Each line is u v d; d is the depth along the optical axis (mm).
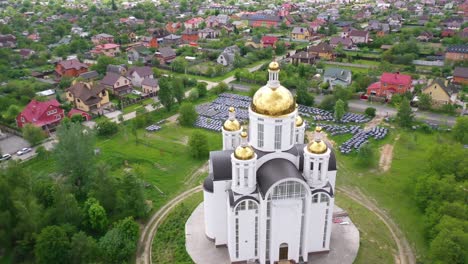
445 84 137375
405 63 178750
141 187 77375
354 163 95188
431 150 87000
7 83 155500
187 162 97375
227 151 66938
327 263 64250
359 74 158750
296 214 59875
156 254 66812
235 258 64062
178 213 76750
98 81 155750
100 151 99375
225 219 66125
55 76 169375
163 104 128500
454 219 63969
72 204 71250
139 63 178625
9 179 70562
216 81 163500
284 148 62344
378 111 126875
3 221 65125
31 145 106938
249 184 59031
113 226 70938
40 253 60125
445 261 59312
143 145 106625
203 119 122750
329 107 127625
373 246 68000
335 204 79438
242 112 127562
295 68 170125
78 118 120750
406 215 76062
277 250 62406
